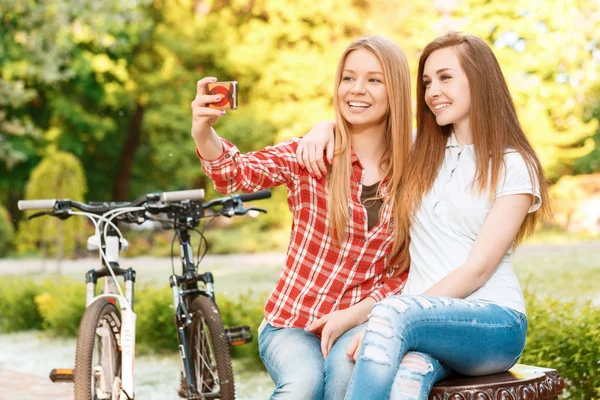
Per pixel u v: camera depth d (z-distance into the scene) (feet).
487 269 8.48
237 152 8.98
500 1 51.80
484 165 8.77
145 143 88.43
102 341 12.17
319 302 9.50
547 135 53.93
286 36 65.31
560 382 8.64
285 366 8.83
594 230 58.95
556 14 51.72
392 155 9.57
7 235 72.13
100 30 74.54
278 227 74.02
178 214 13.09
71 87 81.71
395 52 9.59
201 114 8.59
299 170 9.55
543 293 29.53
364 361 7.63
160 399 17.90
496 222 8.61
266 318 9.68
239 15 73.41
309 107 63.82
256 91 67.62
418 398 7.63
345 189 9.41
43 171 53.62
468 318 8.04
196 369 12.88
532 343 14.44
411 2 54.24
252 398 17.52
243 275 44.19
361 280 9.58
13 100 73.56
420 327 7.84
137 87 77.51
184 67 75.66
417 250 9.11
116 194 87.04
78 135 83.61
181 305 12.89
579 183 60.95
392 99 9.47
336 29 61.72
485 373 8.43
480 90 8.98
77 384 11.11
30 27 72.18
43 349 25.08
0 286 31.32
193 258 13.41
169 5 76.33
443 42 9.21
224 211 13.35
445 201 8.93
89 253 65.05
